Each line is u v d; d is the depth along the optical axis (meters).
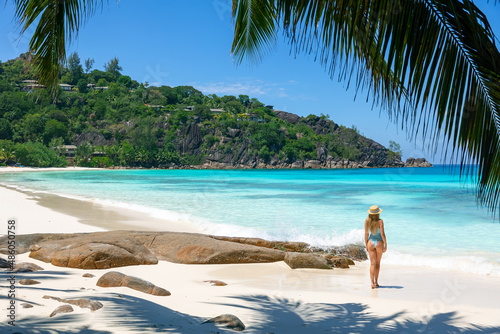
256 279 7.15
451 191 32.88
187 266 8.03
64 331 3.14
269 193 31.48
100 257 7.25
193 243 8.73
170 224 14.26
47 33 5.03
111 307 4.07
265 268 8.12
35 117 146.88
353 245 10.09
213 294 5.73
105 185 42.25
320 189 36.94
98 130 165.75
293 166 185.12
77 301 4.03
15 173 88.25
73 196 26.31
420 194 30.12
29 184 42.31
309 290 6.33
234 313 4.55
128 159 159.25
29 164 126.94
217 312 4.52
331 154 194.50
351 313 4.89
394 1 2.77
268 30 5.53
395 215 17.92
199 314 4.32
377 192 32.50
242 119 199.88
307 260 8.22
